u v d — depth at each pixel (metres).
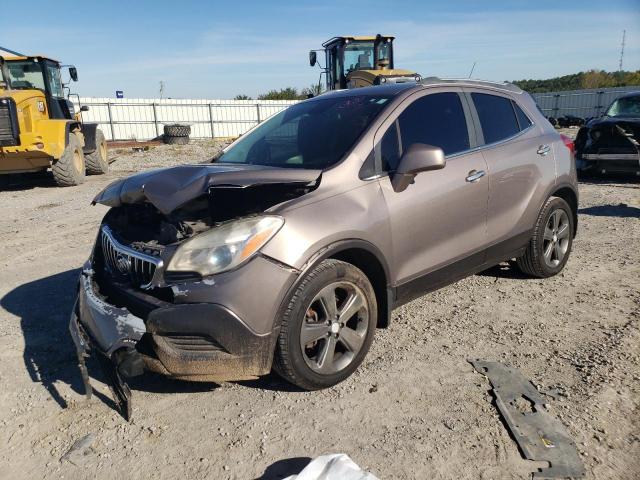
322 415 2.93
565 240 4.96
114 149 23.62
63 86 14.60
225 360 2.81
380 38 14.85
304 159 3.57
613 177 11.04
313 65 16.19
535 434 2.67
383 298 3.48
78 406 3.13
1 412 3.10
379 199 3.34
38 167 12.40
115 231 3.44
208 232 2.83
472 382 3.19
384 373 3.33
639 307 4.18
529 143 4.51
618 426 2.72
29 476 2.57
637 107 10.73
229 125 32.06
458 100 4.15
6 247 6.95
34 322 4.35
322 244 2.99
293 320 2.91
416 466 2.50
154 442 2.78
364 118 3.67
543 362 3.39
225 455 2.65
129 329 2.82
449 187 3.75
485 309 4.28
